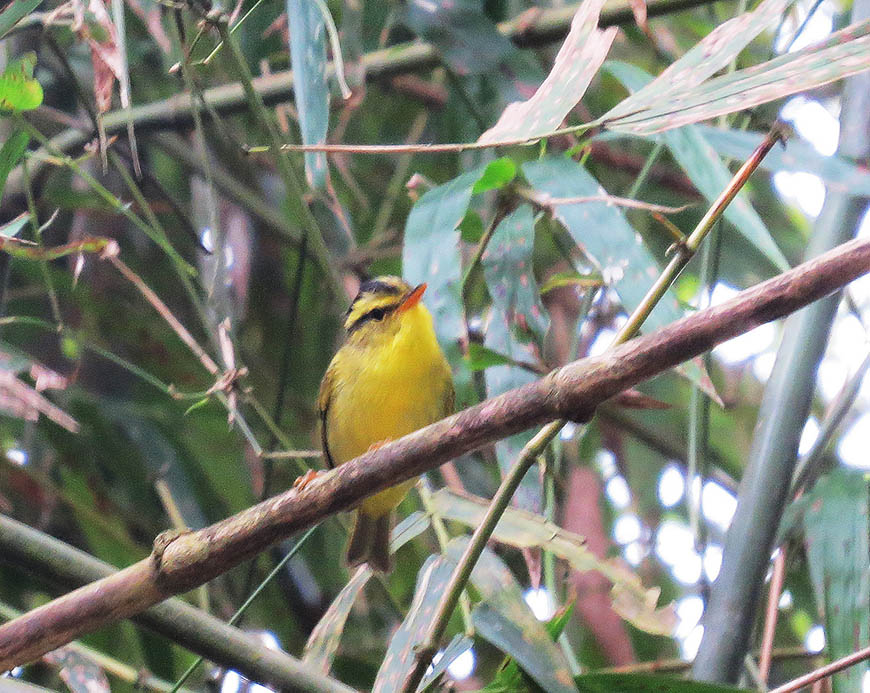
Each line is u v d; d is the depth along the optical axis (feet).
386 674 22.12
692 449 28.58
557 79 20.51
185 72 25.52
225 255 39.45
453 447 17.85
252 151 24.62
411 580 38.27
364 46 36.73
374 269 42.45
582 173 25.08
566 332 38.60
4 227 24.29
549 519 25.58
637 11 23.59
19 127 24.30
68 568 21.35
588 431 39.55
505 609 22.63
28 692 21.83
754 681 28.07
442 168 42.11
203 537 18.30
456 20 31.07
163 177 45.32
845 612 24.89
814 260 17.08
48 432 36.70
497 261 25.64
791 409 26.53
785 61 19.20
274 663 21.48
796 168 25.77
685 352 17.24
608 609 34.88
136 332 39.29
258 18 36.19
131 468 37.55
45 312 39.91
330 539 38.63
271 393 40.19
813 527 26.17
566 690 21.45
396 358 32.37
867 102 28.27
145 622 21.26
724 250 41.14
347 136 42.73
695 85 19.48
